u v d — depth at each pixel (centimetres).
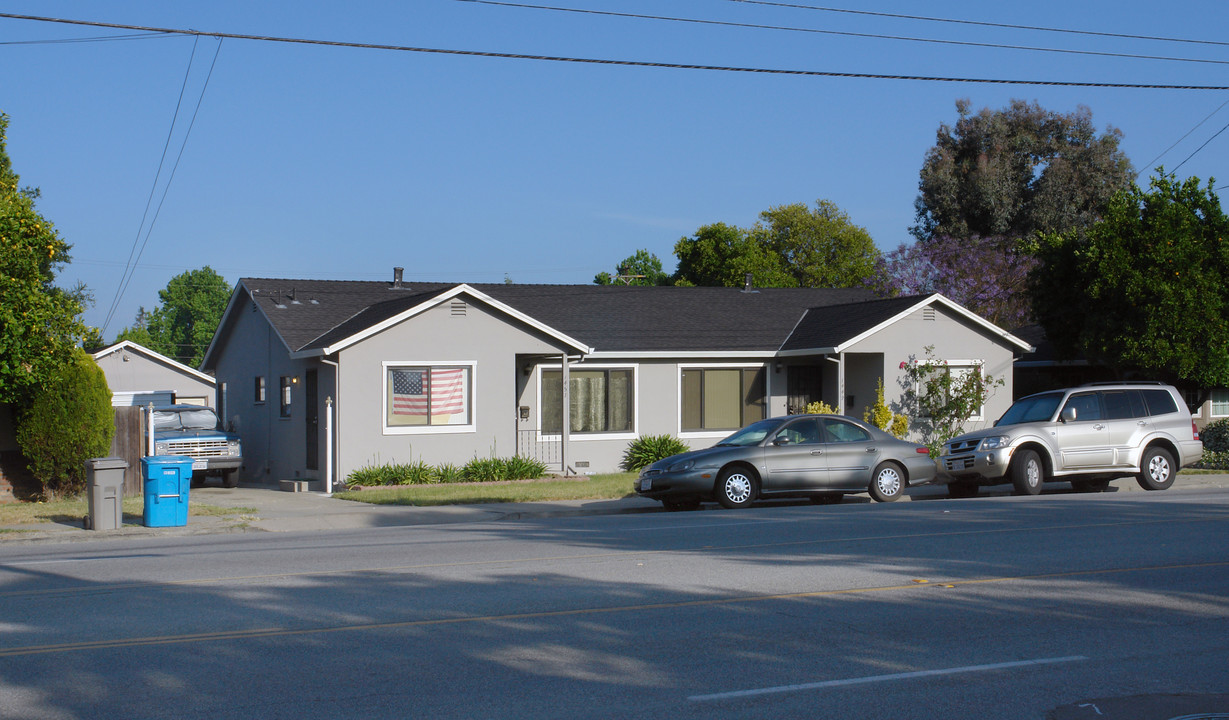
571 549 1239
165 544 1415
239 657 728
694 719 592
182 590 980
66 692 646
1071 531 1349
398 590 970
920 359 2675
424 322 2294
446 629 809
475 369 2344
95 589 992
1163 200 2588
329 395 2259
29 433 1867
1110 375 3192
